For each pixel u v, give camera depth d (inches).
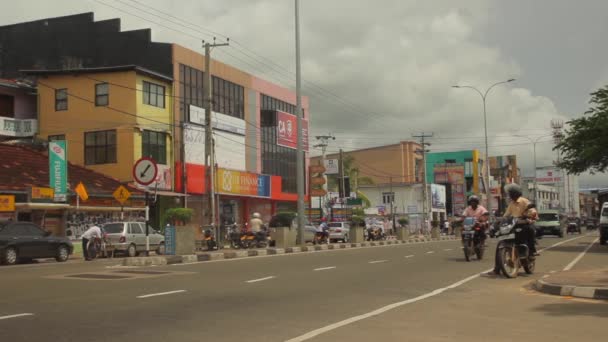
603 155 1076.5
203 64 1720.0
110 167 1492.4
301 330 313.6
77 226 1298.0
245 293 460.8
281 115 2098.9
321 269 677.3
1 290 471.8
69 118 1540.4
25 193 1182.9
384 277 589.0
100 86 1520.7
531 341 287.6
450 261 799.1
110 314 357.7
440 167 3698.3
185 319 343.3
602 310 380.5
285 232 1266.0
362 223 1963.6
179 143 1596.9
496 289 497.4
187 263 786.8
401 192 3255.4
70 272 658.8
